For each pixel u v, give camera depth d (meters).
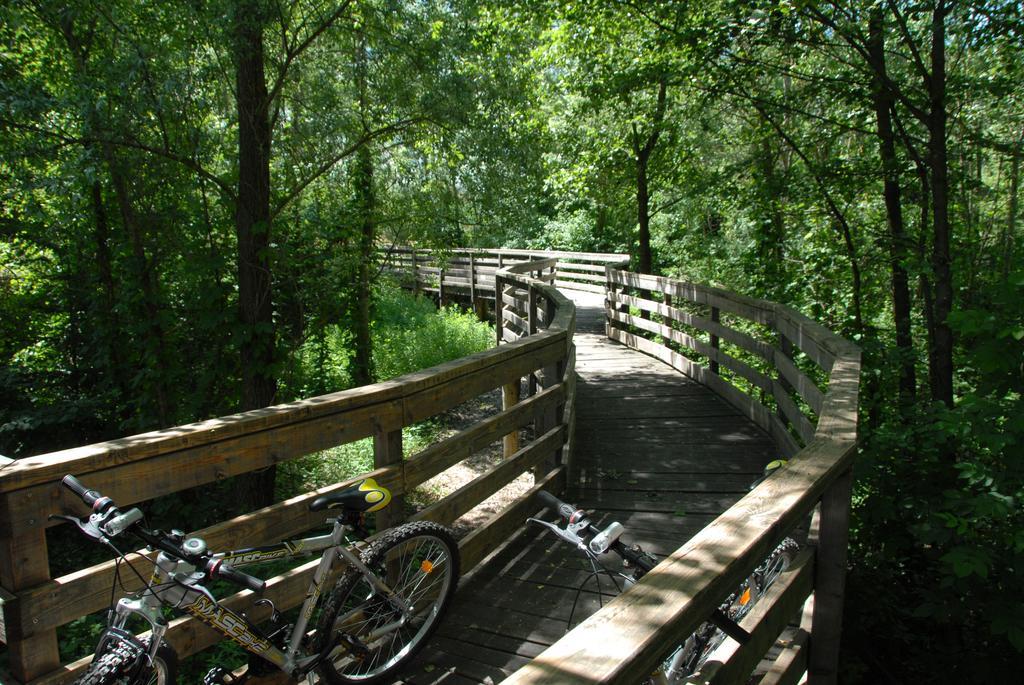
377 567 2.76
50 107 6.26
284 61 8.27
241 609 2.46
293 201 8.73
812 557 2.39
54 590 2.01
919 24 7.79
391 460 3.12
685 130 13.38
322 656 2.56
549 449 4.61
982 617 4.35
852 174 8.57
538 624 3.23
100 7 6.73
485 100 8.96
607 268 12.36
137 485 2.20
